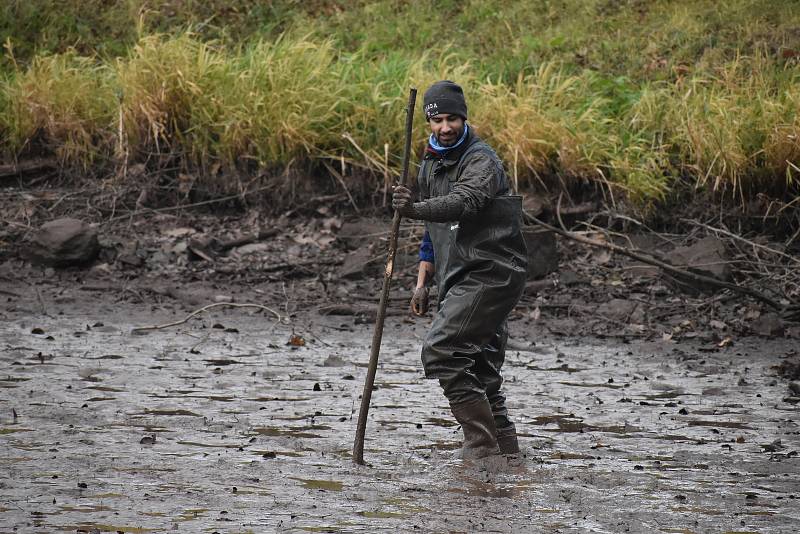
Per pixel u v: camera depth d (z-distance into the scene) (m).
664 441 16.12
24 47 41.78
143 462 14.19
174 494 12.69
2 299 27.36
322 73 34.91
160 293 28.17
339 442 15.70
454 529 11.52
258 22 43.97
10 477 13.22
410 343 24.41
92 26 43.41
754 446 15.86
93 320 25.73
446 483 13.59
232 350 23.11
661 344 24.59
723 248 28.48
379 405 18.34
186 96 34.31
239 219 32.69
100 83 36.97
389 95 34.53
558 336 25.25
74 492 12.64
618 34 40.06
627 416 17.83
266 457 14.68
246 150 33.69
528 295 27.95
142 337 24.17
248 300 27.72
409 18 43.53
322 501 12.57
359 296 28.11
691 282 27.81
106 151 35.16
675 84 35.53
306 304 27.58
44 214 32.72
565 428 16.95
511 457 15.04
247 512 12.02
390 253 14.51
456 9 44.22
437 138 14.80
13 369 20.39
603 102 34.44
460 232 14.77
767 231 30.52
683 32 39.00
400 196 14.09
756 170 30.88
